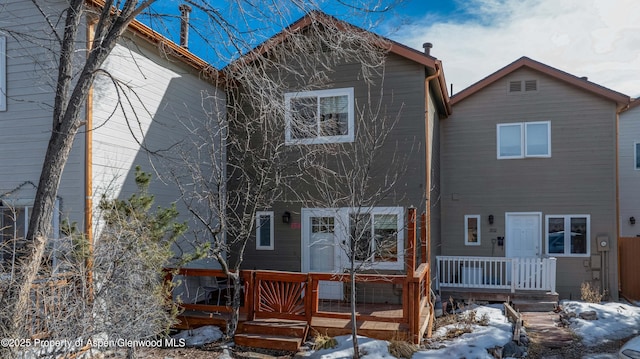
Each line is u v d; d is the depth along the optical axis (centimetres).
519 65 1257
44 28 748
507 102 1285
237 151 1041
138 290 565
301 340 704
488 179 1291
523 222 1265
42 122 746
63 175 718
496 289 1100
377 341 689
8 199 737
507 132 1284
